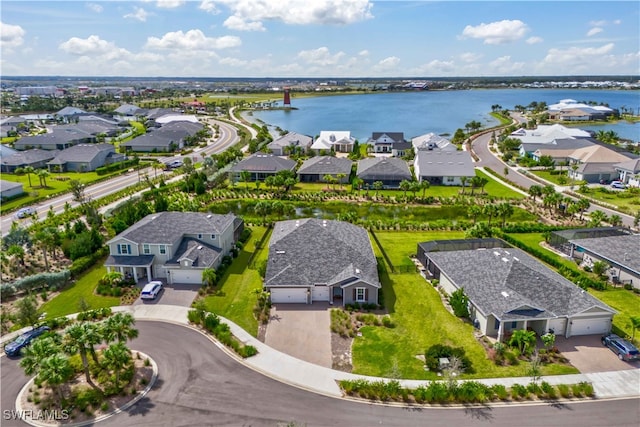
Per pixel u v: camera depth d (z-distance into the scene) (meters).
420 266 60.34
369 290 49.66
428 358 39.34
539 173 118.50
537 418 33.38
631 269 53.66
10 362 39.88
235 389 36.28
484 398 35.19
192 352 41.12
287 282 50.00
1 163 118.69
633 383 37.25
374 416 33.59
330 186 105.19
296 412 33.81
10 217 82.19
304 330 44.97
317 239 55.62
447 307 49.81
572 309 43.91
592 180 109.88
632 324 45.50
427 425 32.69
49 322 44.97
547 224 78.69
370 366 39.41
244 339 43.22
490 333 44.31
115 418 33.03
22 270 57.97
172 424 32.50
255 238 71.00
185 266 54.28
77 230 66.06
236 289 53.47
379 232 74.50
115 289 51.69
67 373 33.34
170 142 151.75
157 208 76.50
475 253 54.59
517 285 47.25
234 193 97.69
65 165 122.38
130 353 36.69
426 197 94.75
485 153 146.25
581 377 37.88
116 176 116.75
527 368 39.12
